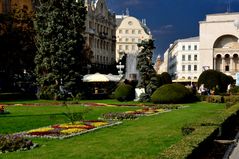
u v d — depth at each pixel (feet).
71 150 47.01
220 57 419.95
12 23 190.39
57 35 173.47
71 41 173.99
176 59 549.95
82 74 181.47
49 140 55.72
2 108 97.96
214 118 64.13
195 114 99.60
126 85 162.81
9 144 47.24
